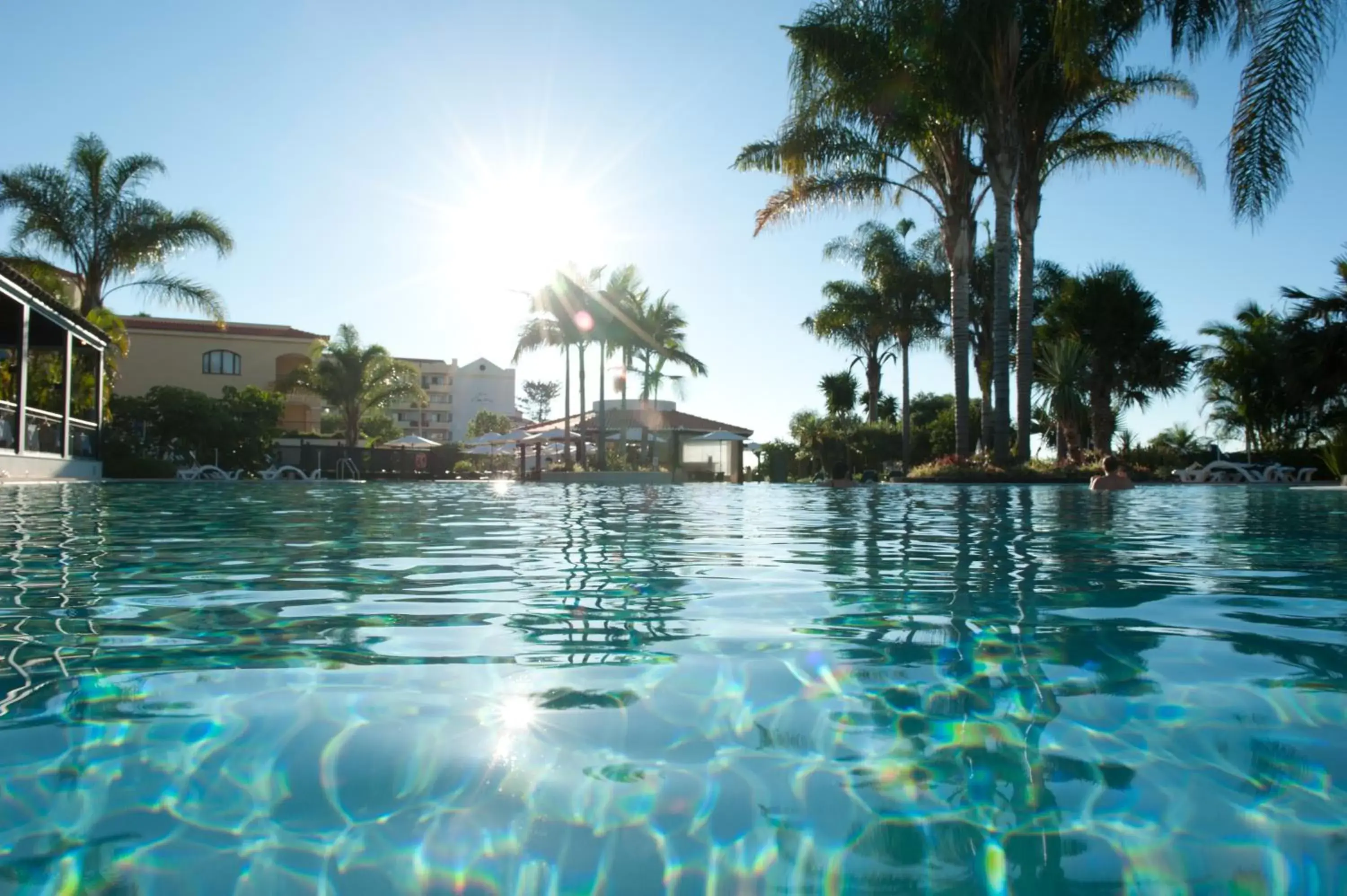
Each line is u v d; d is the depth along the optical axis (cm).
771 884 109
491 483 2277
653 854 117
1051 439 2497
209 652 224
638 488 1795
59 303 1555
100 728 163
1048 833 123
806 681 200
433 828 123
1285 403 2566
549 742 158
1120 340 2269
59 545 475
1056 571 387
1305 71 1012
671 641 239
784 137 1845
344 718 170
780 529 606
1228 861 115
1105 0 1595
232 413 2550
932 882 110
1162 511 805
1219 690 192
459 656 221
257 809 129
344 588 330
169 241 2225
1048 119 1786
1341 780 140
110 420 2145
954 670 208
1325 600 309
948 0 1639
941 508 877
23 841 119
